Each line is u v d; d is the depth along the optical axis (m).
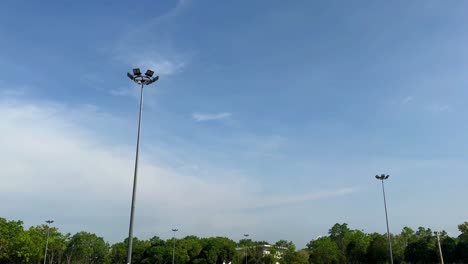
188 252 127.62
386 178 70.75
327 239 149.62
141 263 125.25
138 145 34.12
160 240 133.75
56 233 128.75
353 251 139.25
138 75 35.28
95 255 146.62
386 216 69.75
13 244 100.75
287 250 136.62
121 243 152.12
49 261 133.25
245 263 132.62
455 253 107.06
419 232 136.25
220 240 132.12
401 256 124.12
